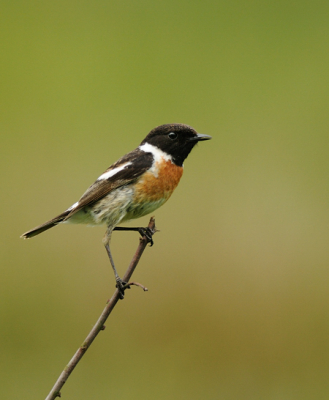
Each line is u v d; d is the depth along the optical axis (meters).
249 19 17.47
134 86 14.88
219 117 14.14
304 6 18.06
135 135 13.53
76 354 5.76
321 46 16.28
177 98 14.55
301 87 14.91
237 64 15.80
